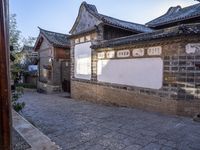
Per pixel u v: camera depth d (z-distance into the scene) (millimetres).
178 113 6297
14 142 3090
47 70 17094
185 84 6137
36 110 8211
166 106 6641
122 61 8484
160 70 6812
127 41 7895
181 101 6234
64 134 4840
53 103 10266
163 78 6699
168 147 3941
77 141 4355
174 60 6348
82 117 6641
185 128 5066
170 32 6266
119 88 8680
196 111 5957
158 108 6918
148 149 3861
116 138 4496
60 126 5566
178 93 6277
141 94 7578
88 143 4234
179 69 6234
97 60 10211
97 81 10258
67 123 5879
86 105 9445
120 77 8633
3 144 815
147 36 7316
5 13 818
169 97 6531
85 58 11398
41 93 17391
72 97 12945
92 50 10586
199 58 5855
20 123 4172
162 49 6699
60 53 16484
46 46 17375
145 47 7340
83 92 11633
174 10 11117
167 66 6551
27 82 22297
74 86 12695
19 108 6715
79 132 4969
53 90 16156
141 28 12492
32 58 20250
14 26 9844
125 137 4551
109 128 5254
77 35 11906
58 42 16141
